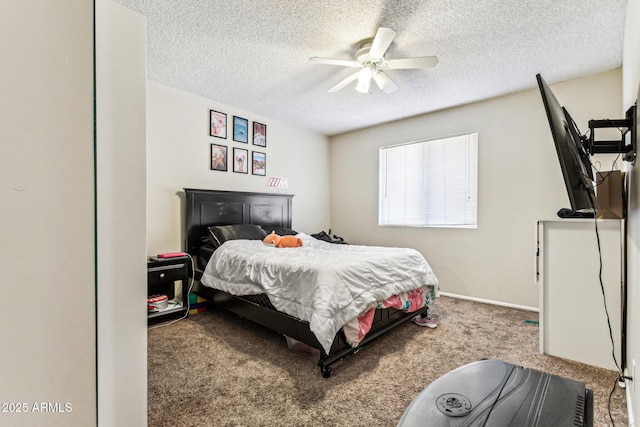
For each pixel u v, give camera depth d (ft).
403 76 9.45
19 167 1.36
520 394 2.85
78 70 1.59
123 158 2.43
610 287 6.28
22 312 1.38
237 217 12.22
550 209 10.12
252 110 12.72
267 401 5.38
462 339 7.95
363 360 6.83
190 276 10.01
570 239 6.71
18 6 1.36
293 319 6.79
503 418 2.53
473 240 11.73
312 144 15.78
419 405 2.72
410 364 6.65
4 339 1.32
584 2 6.15
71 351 1.57
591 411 2.69
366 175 15.23
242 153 12.69
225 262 9.28
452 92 10.67
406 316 8.61
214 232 10.69
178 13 6.56
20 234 1.37
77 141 1.58
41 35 1.44
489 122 11.32
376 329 7.66
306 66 8.96
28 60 1.39
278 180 14.12
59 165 1.51
